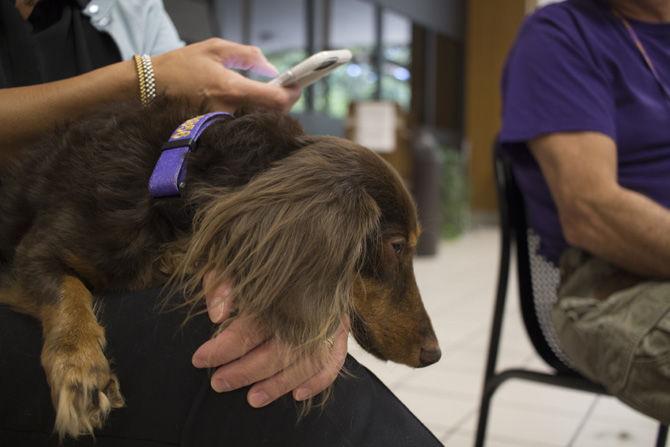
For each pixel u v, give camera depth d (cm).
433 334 128
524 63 177
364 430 101
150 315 104
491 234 1042
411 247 125
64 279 112
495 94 1131
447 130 1109
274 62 659
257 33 628
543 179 180
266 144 115
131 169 114
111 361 103
